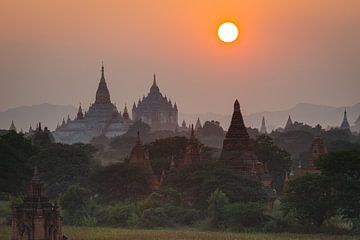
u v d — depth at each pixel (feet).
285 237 590.14
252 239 572.51
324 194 655.76
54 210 339.98
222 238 577.43
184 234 607.37
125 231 627.05
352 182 654.53
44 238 335.26
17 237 334.65
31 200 338.95
